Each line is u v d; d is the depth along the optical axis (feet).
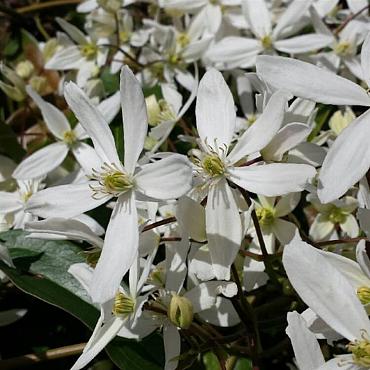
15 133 0.85
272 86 0.52
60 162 0.74
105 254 0.50
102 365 0.65
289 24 0.78
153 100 0.74
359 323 0.44
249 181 0.51
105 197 0.52
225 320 0.58
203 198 0.54
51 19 0.98
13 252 0.65
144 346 0.58
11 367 0.62
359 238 0.55
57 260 0.64
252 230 0.61
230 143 0.54
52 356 0.62
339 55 0.80
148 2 0.91
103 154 0.54
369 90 0.53
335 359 0.44
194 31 0.86
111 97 0.75
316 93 0.50
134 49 0.90
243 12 0.81
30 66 0.87
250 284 0.58
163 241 0.56
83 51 0.87
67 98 0.55
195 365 0.58
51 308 0.70
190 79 0.82
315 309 0.44
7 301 0.70
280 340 0.66
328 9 0.84
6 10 0.94
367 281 0.48
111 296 0.47
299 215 0.70
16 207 0.72
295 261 0.45
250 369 0.57
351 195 0.65
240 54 0.80
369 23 0.80
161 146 0.73
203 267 0.54
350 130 0.48
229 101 0.54
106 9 0.85
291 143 0.51
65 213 0.53
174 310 0.51
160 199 0.49
